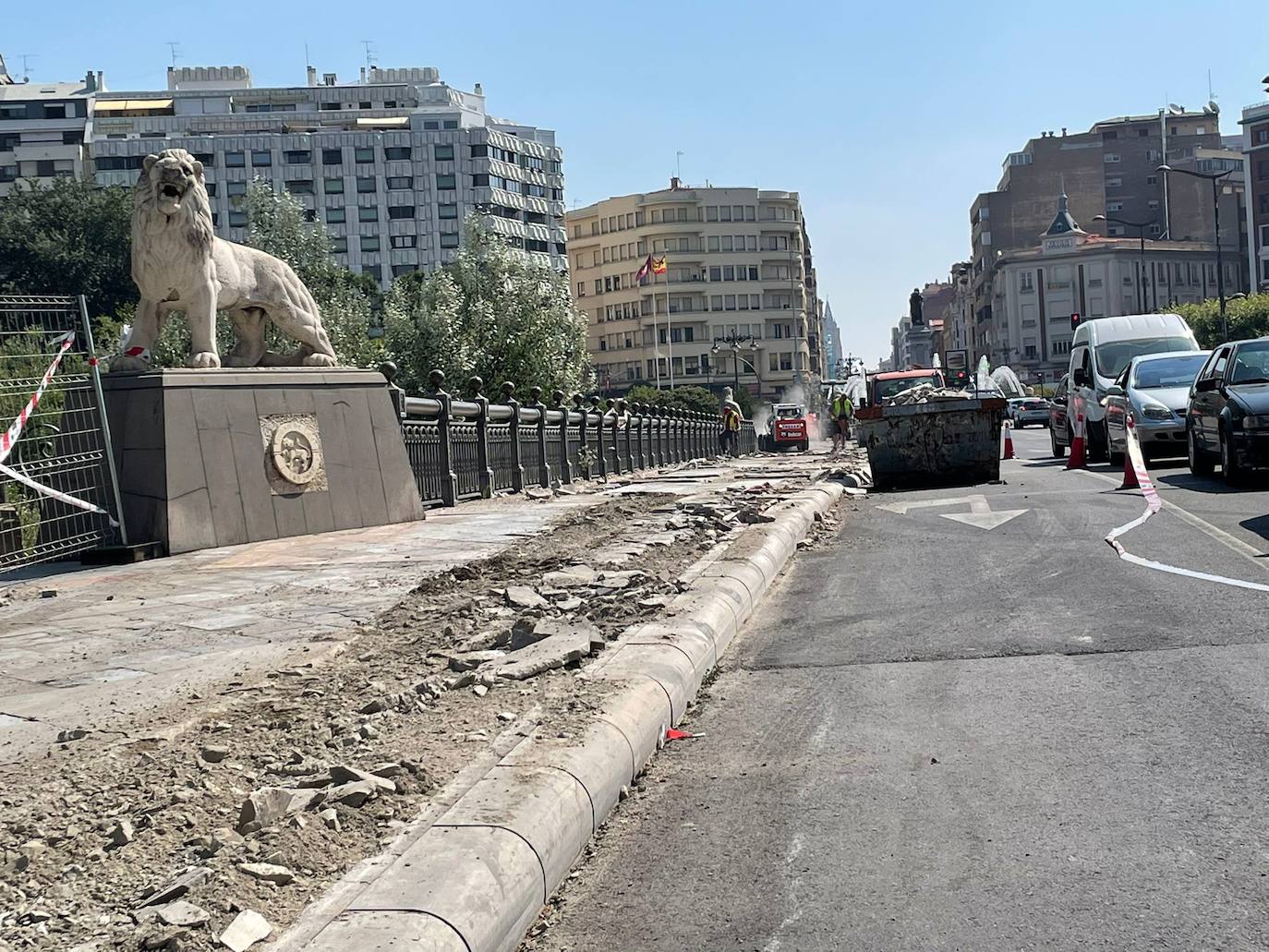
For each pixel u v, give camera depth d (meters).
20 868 3.69
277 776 4.57
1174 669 6.38
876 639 7.66
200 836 3.91
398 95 129.25
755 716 6.01
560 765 4.43
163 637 7.77
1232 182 146.62
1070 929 3.47
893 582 9.91
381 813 4.08
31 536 11.70
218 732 5.22
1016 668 6.66
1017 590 9.10
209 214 12.97
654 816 4.62
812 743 5.46
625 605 7.93
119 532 12.16
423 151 115.75
